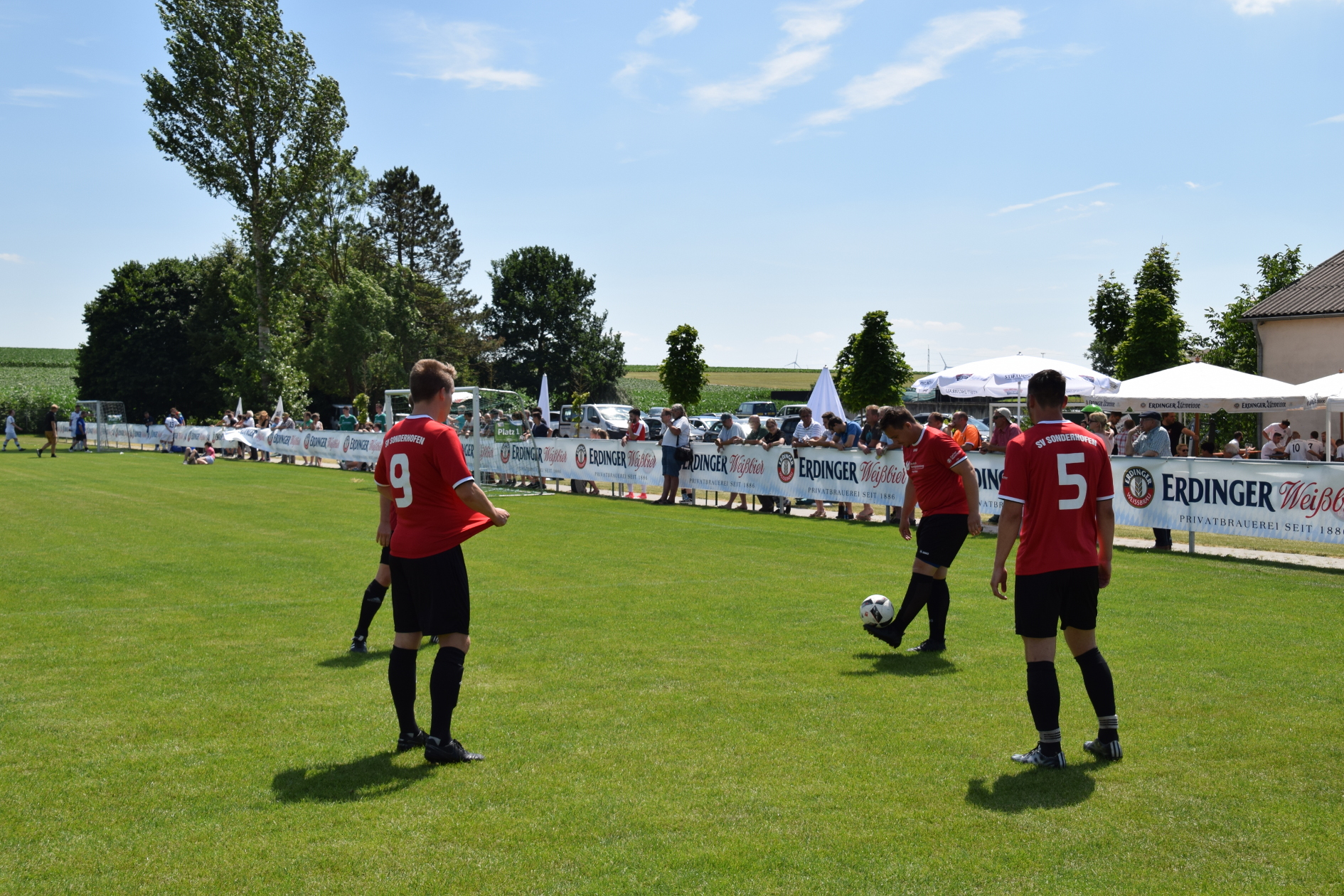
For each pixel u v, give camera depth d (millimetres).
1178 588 9297
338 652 6582
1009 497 4543
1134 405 17844
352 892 3154
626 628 7348
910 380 42438
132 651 6547
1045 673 4402
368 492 20328
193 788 4082
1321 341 26000
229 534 13086
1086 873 3316
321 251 45312
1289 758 4504
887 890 3174
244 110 41750
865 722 5027
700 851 3465
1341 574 10281
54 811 3824
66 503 17609
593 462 20531
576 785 4137
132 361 59281
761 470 16906
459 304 80688
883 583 9469
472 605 8227
